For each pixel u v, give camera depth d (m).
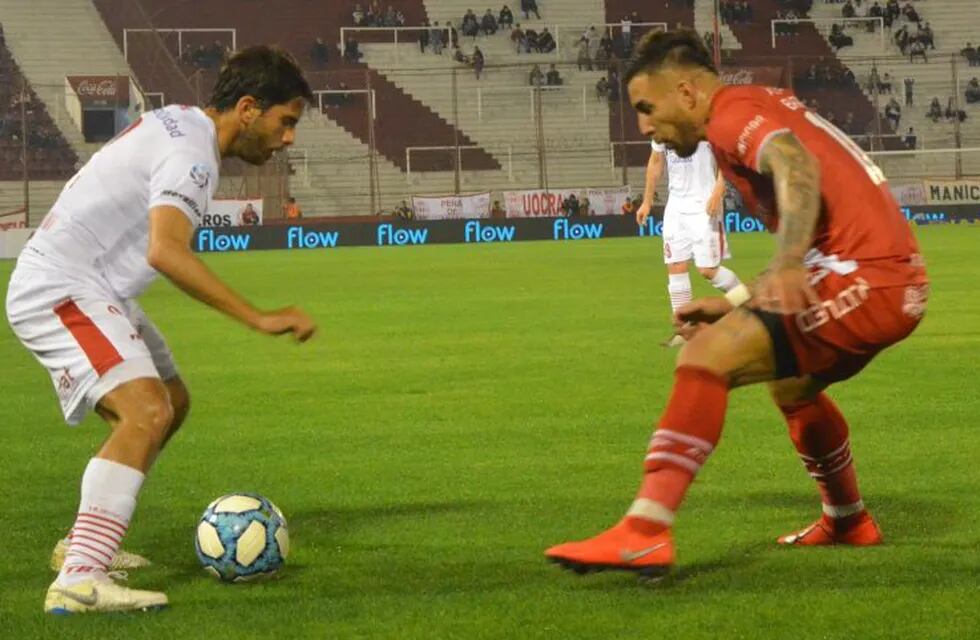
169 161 14.76
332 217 141.88
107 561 14.56
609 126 153.62
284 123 15.59
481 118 155.12
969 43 165.75
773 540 17.31
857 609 13.82
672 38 14.70
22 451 25.89
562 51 164.38
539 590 14.89
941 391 30.78
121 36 154.00
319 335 47.34
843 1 170.75
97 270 15.23
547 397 31.44
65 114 142.00
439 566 16.28
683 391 14.14
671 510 14.01
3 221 125.69
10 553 17.58
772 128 13.80
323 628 13.59
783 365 14.35
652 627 13.34
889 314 14.22
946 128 156.75
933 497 19.91
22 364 41.78
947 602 14.02
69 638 13.48
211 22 160.75
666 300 60.03
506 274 81.31
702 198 44.50
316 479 22.41
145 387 14.84
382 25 163.25
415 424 27.98
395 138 152.88
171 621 13.99
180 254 14.24
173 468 23.53
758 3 170.62
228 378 36.19
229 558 15.43
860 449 23.92
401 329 48.94
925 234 117.12
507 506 19.92
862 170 14.41
